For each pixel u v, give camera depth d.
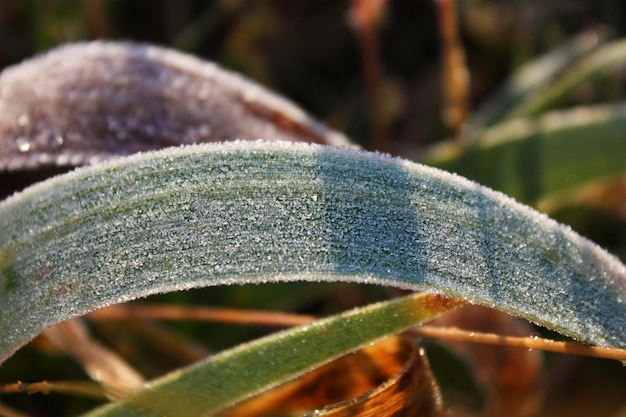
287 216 0.19
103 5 0.39
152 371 0.28
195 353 0.28
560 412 0.31
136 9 0.43
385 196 0.19
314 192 0.19
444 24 0.30
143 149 0.23
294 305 0.31
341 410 0.19
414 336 0.21
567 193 0.29
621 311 0.20
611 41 0.39
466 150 0.29
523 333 0.26
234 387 0.20
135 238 0.19
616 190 0.33
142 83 0.23
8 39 0.38
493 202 0.19
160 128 0.23
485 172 0.29
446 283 0.19
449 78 0.31
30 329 0.19
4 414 0.24
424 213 0.19
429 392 0.20
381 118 0.35
